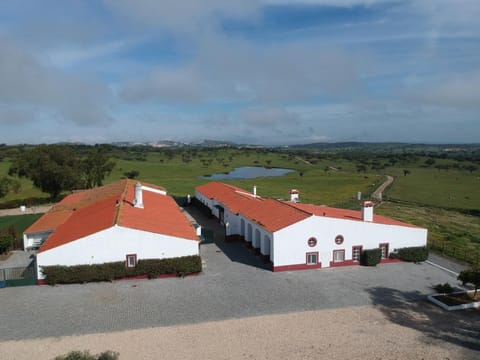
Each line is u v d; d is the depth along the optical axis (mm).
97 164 82562
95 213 40906
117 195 47781
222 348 22219
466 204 86125
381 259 37781
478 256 40375
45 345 22625
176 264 33250
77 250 32125
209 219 58188
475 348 22156
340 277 33781
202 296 29625
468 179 135875
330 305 28062
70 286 31469
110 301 28672
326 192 100375
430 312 26938
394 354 21500
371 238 37344
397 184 121562
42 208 68000
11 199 77125
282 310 27250
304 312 26922
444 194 100938
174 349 22125
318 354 21547
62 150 75125
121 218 34688
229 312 26906
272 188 105375
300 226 35219
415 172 162750
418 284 32312
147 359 21078
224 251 41469
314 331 24219
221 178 132500
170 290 30734
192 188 96438
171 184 105188
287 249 35219
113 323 25281
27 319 25844
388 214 69750
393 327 24719
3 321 25578
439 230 56500
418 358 21125
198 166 172500
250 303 28375
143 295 29750
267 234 36625
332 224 36031
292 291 30656
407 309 27453
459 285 32031
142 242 33062
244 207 45875
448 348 22156
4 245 39688
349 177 139750
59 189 72312
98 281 32344
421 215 69938
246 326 24891
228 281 32719
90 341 23047
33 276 32281
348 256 36906
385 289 31172
